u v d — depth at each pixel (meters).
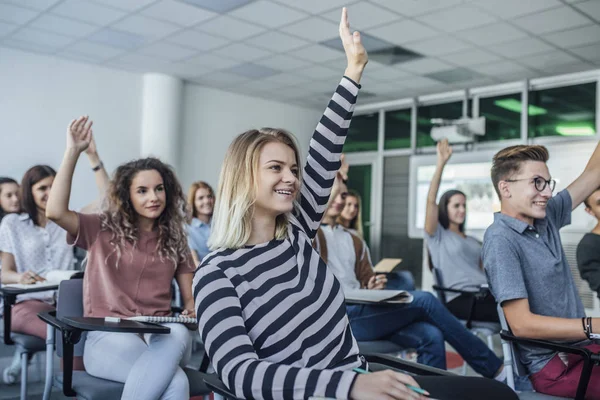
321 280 1.26
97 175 2.76
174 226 2.17
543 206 1.80
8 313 2.31
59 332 1.96
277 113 8.17
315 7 4.54
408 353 3.44
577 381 1.66
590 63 5.78
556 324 1.61
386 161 7.99
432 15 4.61
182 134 7.15
